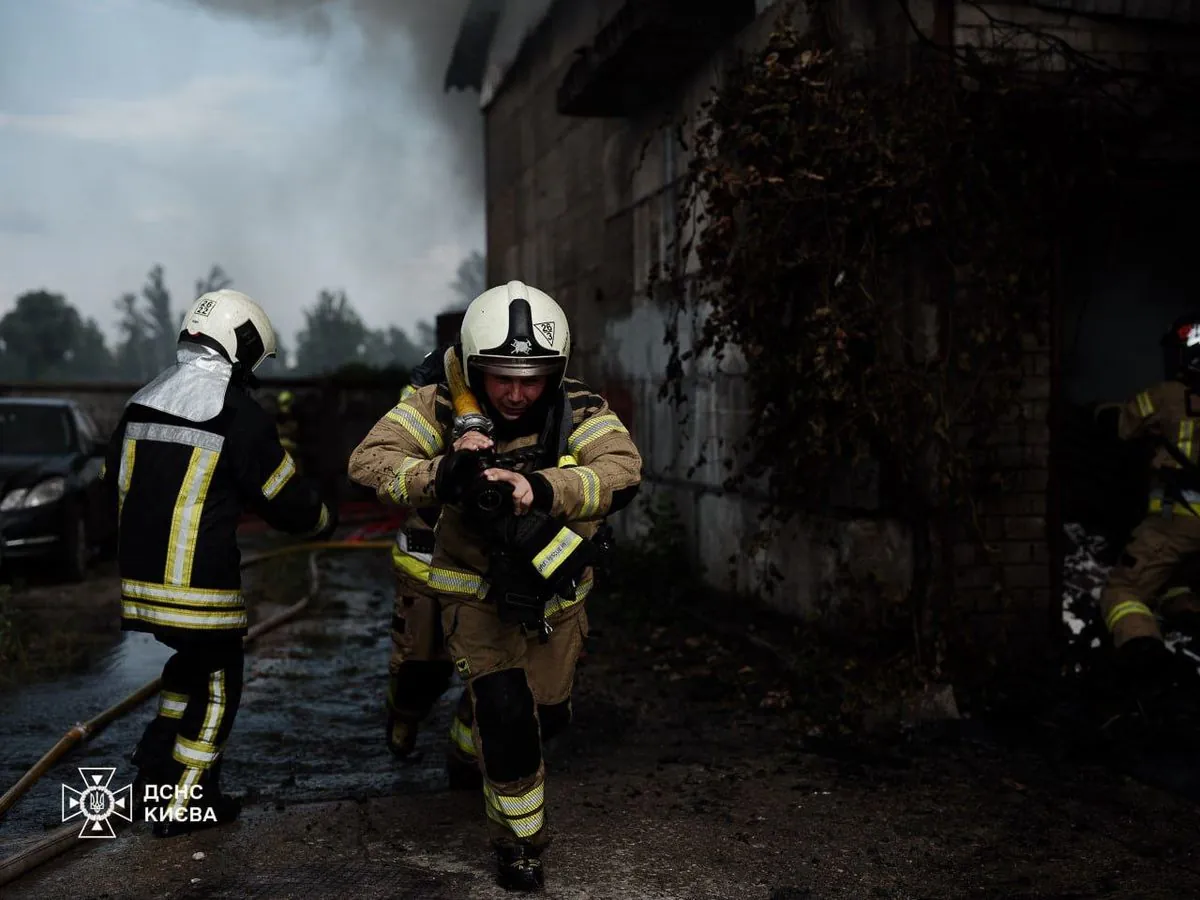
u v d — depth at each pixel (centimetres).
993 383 550
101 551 1082
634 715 538
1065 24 559
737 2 698
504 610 312
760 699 559
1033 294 557
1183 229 688
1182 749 469
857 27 567
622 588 817
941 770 450
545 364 308
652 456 898
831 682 548
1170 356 552
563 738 502
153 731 383
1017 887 341
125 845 367
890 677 523
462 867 349
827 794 422
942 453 535
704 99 769
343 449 1605
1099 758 462
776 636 632
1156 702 507
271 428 379
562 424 324
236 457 371
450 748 414
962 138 534
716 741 495
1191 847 373
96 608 827
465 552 326
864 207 536
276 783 441
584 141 1066
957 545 555
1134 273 720
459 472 296
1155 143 563
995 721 510
